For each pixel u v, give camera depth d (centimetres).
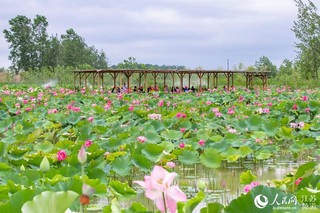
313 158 1124
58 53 8594
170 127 1326
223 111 1772
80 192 520
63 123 1472
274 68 6456
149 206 718
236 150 948
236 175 949
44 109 1844
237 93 2986
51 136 1234
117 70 3581
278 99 2455
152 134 1083
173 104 2080
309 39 4181
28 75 5856
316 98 2542
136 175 925
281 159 1116
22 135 1161
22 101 2188
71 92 2798
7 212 360
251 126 1299
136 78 5347
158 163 855
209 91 3600
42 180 595
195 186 845
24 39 8406
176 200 261
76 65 8094
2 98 2212
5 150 859
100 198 758
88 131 1185
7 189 542
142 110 1694
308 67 4219
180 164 1069
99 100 2427
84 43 8394
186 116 1513
